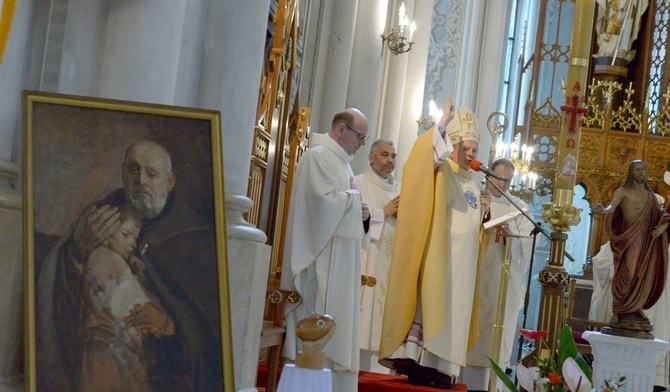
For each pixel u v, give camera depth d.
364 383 7.41
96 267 3.80
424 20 13.38
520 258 8.90
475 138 8.12
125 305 3.80
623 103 16.16
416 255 7.60
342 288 6.40
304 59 9.80
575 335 13.03
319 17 10.13
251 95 5.10
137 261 3.83
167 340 3.81
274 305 6.27
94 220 3.82
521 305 9.37
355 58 11.01
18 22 4.07
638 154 15.23
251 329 4.85
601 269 13.80
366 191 8.42
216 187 3.89
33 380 3.68
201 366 3.82
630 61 16.39
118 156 3.87
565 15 15.93
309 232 6.38
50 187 3.80
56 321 3.74
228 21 5.07
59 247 3.78
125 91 4.63
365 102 11.01
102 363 3.75
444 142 7.71
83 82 4.58
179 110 3.90
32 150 3.79
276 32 6.67
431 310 7.55
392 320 7.60
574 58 8.35
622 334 8.28
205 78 5.05
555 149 15.33
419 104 13.30
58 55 4.40
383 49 12.72
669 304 12.42
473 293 7.94
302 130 7.30
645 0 16.22
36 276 3.74
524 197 14.45
